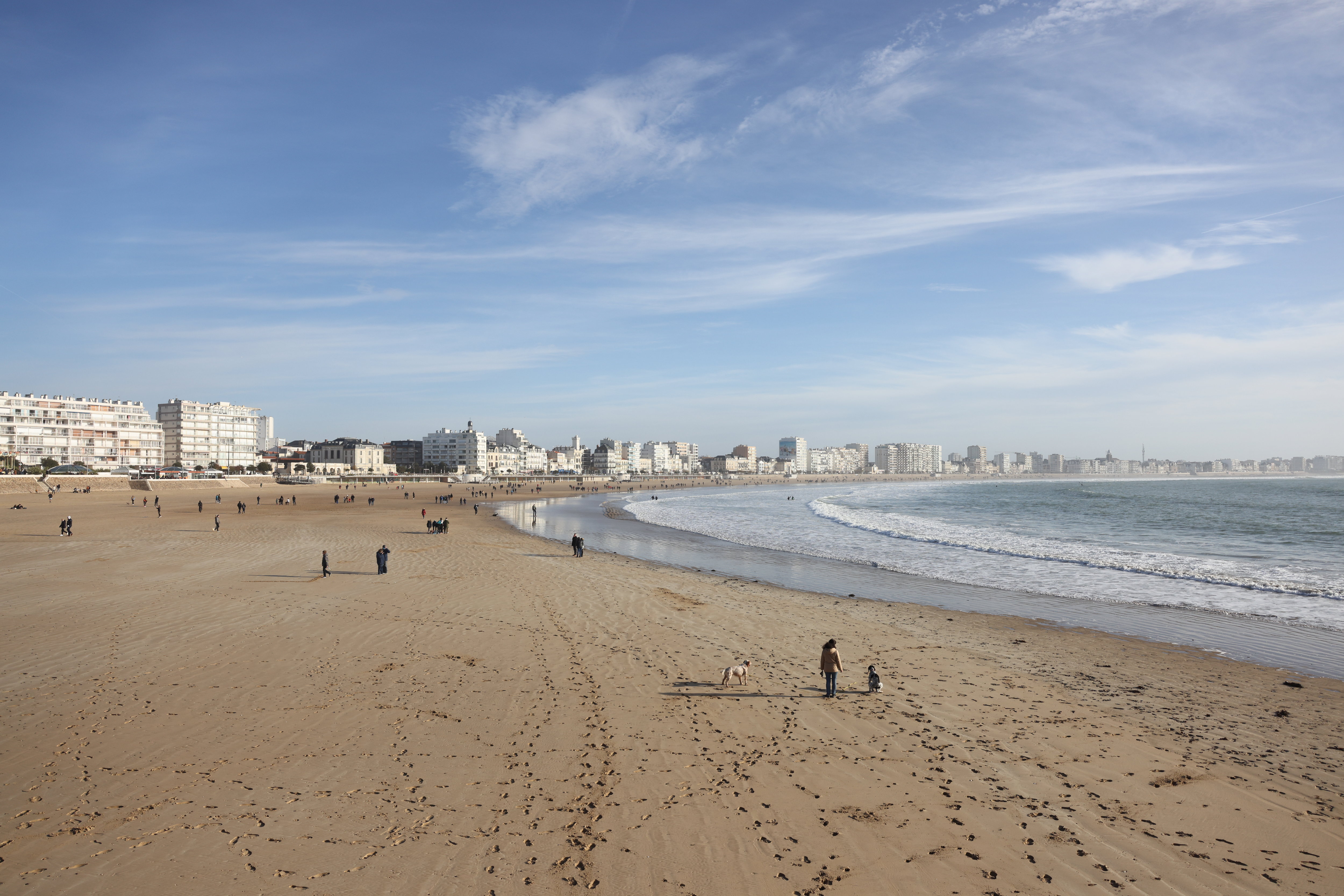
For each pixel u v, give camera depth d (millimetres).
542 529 63781
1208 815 10758
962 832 10078
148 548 41375
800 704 15500
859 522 73688
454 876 8719
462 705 14852
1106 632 23562
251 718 13938
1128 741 13742
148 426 182125
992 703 15883
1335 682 17938
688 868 9008
